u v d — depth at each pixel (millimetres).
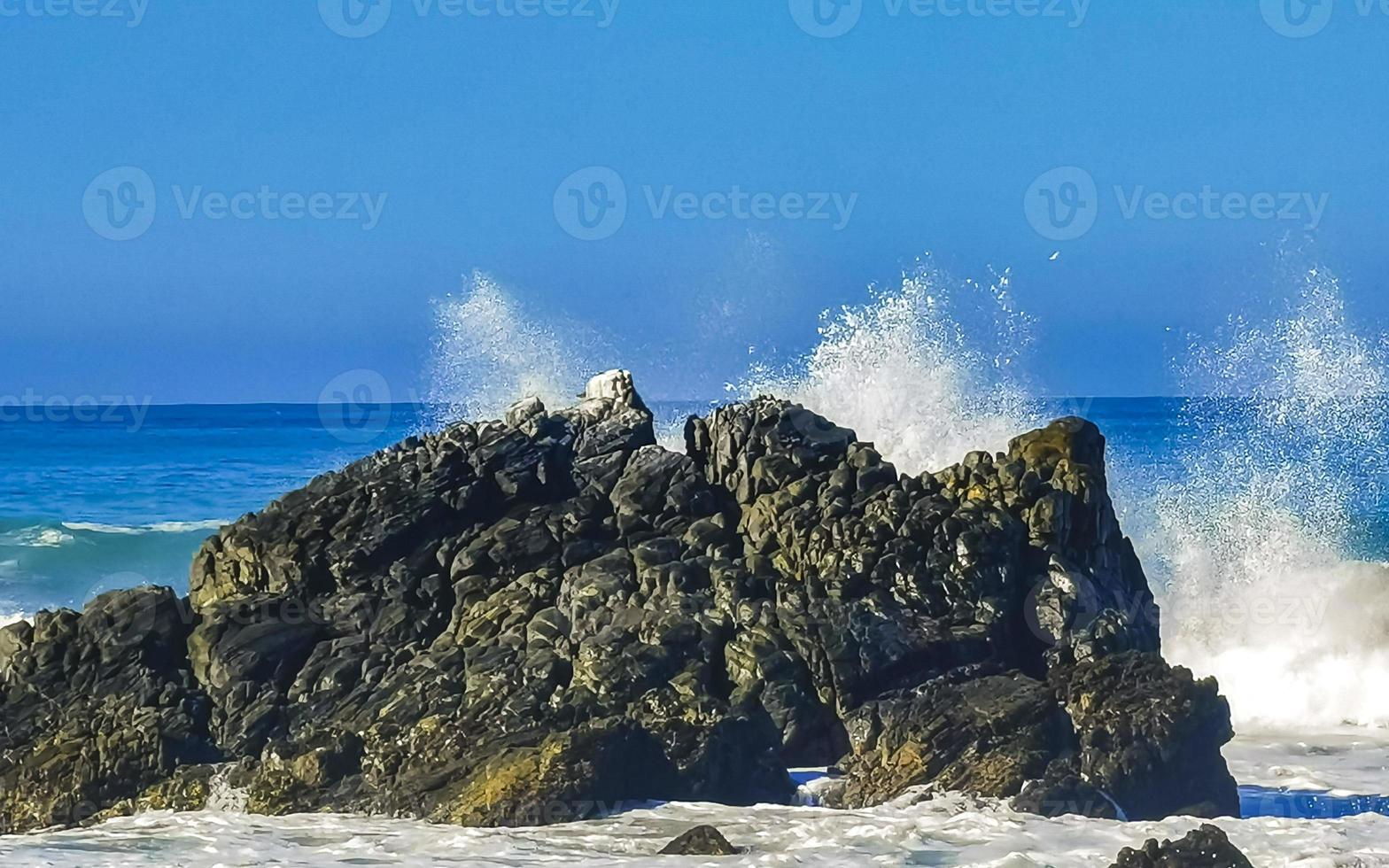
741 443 45281
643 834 34750
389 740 38375
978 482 44250
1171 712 38750
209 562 44156
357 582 42781
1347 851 33125
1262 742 53250
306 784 37719
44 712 40344
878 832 34750
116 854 33875
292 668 41156
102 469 143125
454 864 32656
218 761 39250
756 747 38750
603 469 45406
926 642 40438
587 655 39781
